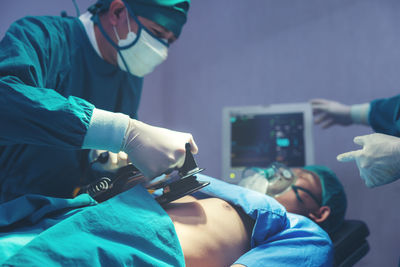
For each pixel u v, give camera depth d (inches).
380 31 92.6
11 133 34.8
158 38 51.6
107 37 51.4
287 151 84.8
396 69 90.7
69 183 51.0
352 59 95.0
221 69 110.8
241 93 107.7
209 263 36.5
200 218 39.8
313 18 99.7
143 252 31.2
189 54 115.3
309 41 99.9
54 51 46.1
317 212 56.0
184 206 41.5
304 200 55.7
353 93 94.3
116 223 31.7
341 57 96.1
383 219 88.4
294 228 41.2
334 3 97.3
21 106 33.6
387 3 92.2
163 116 117.6
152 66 54.4
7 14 70.5
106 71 54.3
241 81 107.8
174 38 54.1
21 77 38.1
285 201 55.6
